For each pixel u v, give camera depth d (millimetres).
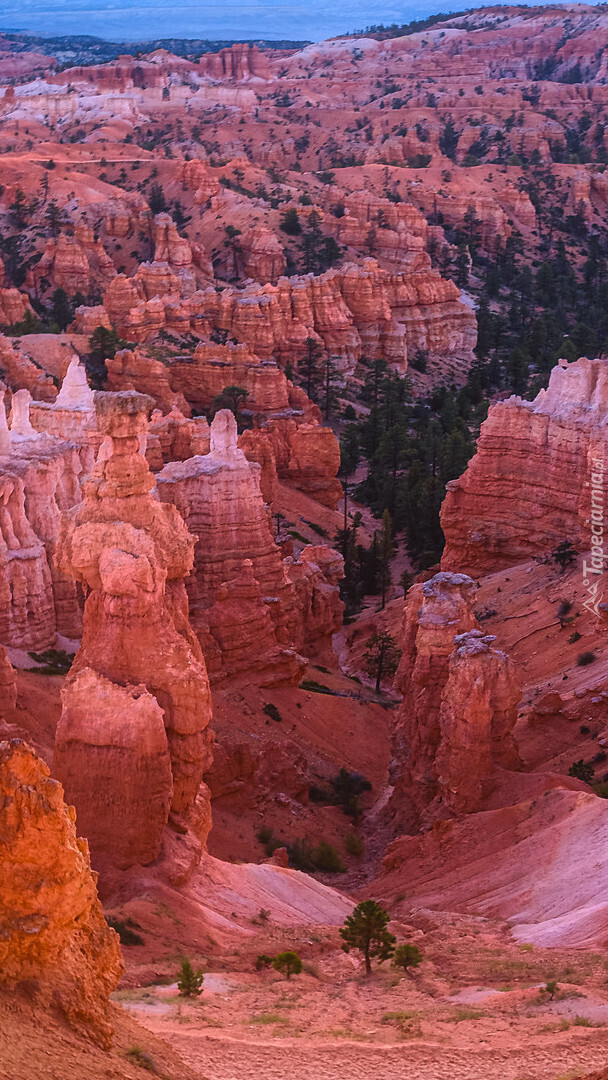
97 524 42906
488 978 34000
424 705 57562
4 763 19578
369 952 36844
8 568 67312
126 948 35188
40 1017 18203
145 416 43344
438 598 59031
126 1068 18266
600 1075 21359
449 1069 24422
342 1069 24125
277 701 70500
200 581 74812
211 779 56312
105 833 40656
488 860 47594
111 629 42719
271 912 42938
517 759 54000
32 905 19109
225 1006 29844
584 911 39969
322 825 59531
